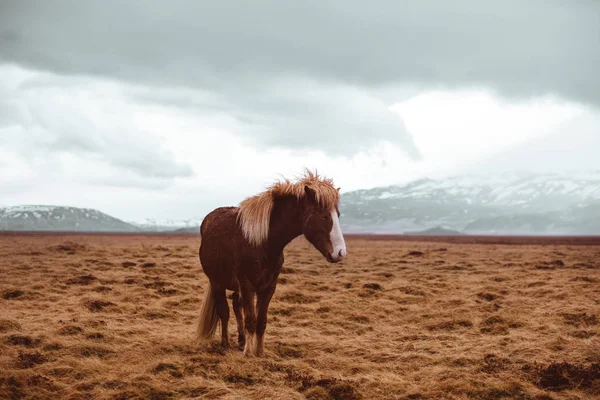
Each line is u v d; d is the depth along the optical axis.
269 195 8.58
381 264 24.91
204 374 8.14
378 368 8.67
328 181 8.68
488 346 9.86
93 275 17.64
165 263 21.47
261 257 8.52
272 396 7.21
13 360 8.50
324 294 15.40
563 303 13.63
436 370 8.47
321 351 9.66
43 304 13.09
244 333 9.77
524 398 7.33
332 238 8.23
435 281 18.17
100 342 9.78
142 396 7.18
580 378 7.92
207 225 9.56
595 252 37.81
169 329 11.06
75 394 7.22
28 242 46.66
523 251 39.41
